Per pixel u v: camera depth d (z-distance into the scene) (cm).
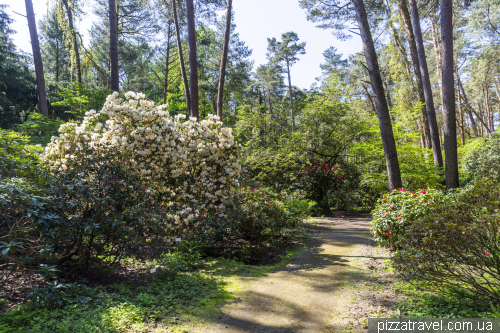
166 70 2339
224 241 710
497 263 343
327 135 1343
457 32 2400
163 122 676
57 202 421
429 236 388
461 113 2553
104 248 494
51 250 381
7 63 2055
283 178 1407
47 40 2819
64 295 357
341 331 324
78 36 1413
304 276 518
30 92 2119
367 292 429
